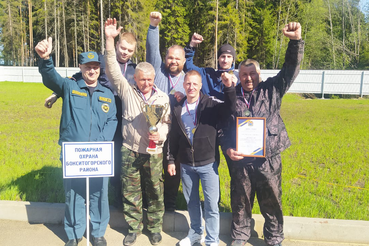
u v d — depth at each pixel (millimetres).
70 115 3586
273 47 44719
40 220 4230
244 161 3527
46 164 6035
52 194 4684
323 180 5520
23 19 63812
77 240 3697
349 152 7469
